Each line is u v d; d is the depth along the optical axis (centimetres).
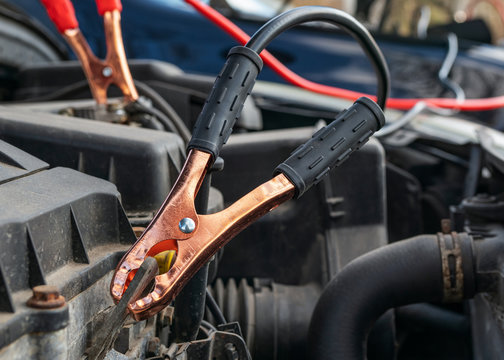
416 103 245
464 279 132
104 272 90
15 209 79
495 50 353
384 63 101
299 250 162
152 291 81
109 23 152
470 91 321
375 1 373
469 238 134
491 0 440
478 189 212
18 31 248
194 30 298
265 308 152
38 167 97
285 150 164
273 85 272
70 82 240
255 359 151
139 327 101
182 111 231
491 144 181
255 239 163
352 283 134
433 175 236
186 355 107
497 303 134
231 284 158
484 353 151
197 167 81
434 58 326
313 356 134
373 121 88
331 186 160
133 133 117
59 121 119
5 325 68
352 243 158
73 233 87
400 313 188
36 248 79
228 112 83
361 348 134
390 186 221
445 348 208
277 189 83
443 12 414
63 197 88
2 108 128
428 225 236
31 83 243
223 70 85
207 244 80
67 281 81
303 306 154
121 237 96
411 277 133
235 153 166
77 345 84
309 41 312
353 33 97
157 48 298
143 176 109
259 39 87
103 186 97
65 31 152
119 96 224
